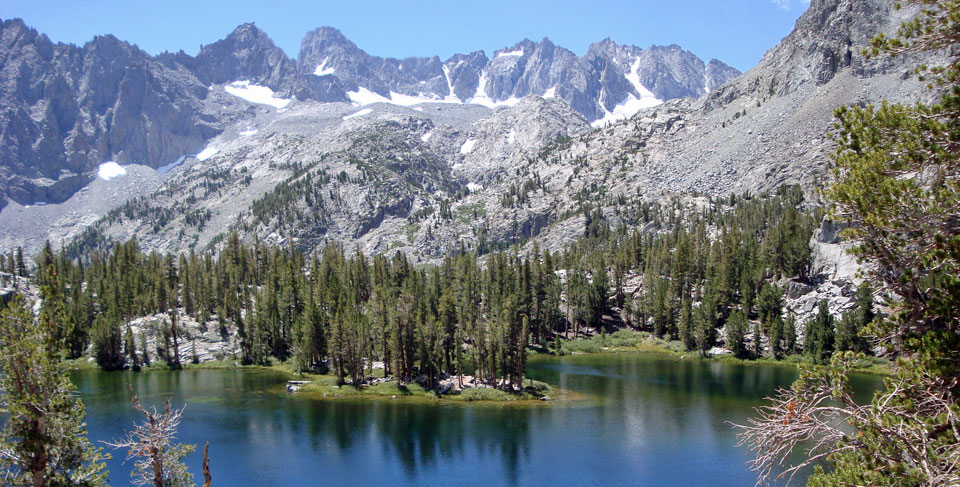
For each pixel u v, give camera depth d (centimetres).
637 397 9762
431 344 10525
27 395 3803
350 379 11288
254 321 14175
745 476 6334
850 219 2497
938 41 2320
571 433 7900
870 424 2136
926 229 2284
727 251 15975
